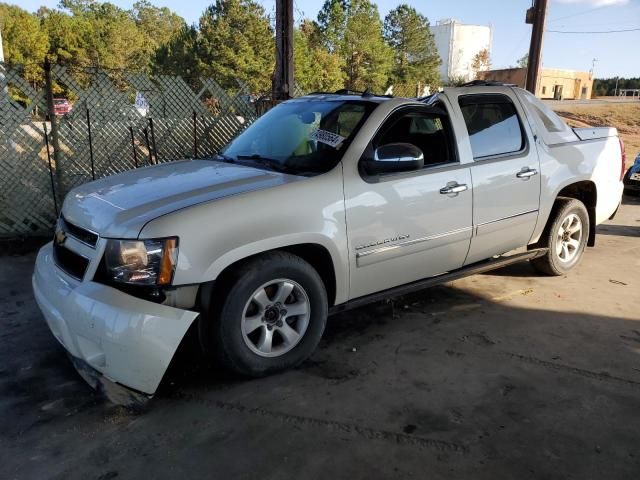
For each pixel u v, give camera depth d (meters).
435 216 3.81
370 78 63.03
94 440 2.66
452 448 2.62
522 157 4.42
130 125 7.14
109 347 2.69
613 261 5.84
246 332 3.11
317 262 3.49
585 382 3.26
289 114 4.16
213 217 2.89
